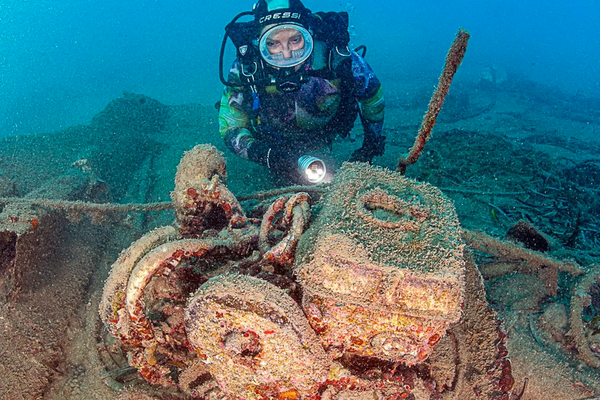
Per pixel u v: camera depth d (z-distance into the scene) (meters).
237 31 3.96
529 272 2.56
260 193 2.93
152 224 3.67
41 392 2.08
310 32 3.86
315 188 2.82
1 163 4.02
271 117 4.29
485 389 1.81
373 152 4.57
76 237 3.01
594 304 2.33
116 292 1.65
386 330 1.35
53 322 2.40
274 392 1.48
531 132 8.70
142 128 5.90
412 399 1.62
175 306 1.87
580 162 6.13
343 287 1.30
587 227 3.85
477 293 2.00
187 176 2.21
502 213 3.98
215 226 2.40
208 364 1.49
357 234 1.37
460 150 5.45
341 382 1.52
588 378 1.88
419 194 1.66
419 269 1.27
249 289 1.37
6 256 2.47
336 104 4.21
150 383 1.92
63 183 3.24
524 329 2.21
